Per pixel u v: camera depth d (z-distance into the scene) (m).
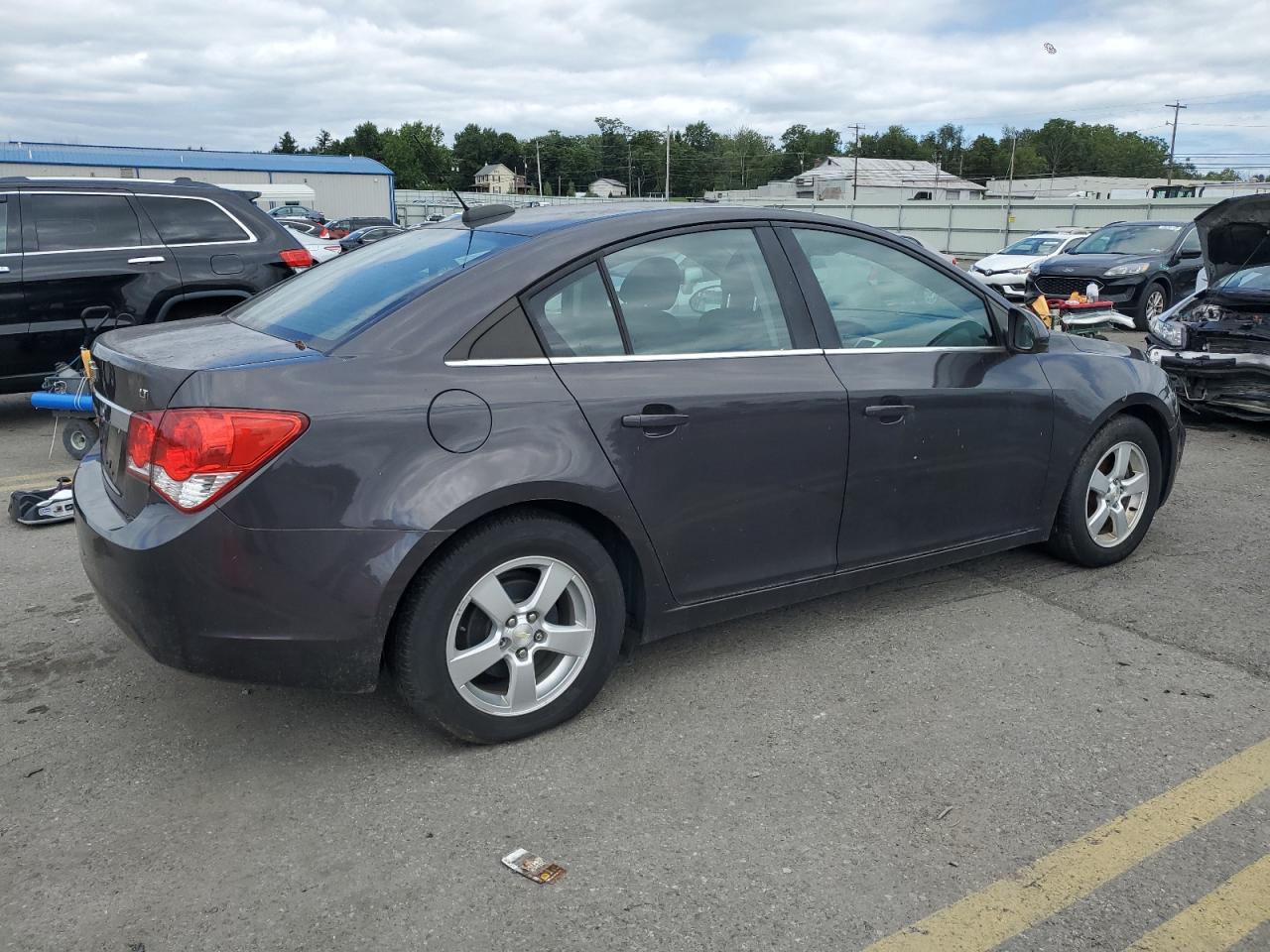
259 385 2.67
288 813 2.76
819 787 2.87
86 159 52.56
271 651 2.71
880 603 4.25
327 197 61.44
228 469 2.61
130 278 7.43
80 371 6.55
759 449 3.35
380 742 3.13
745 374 3.34
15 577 4.50
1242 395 7.29
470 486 2.80
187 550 2.62
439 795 2.84
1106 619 4.08
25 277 7.08
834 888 2.45
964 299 4.02
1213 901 2.40
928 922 2.33
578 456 2.98
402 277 3.24
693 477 3.23
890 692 3.46
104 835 2.66
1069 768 2.98
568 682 3.15
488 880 2.48
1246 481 6.29
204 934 2.29
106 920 2.34
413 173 124.50
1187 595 4.33
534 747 3.09
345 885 2.46
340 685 2.79
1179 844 2.62
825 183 93.75
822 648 3.81
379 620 2.75
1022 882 2.47
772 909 2.37
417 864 2.54
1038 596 4.32
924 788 2.87
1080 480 4.36
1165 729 3.21
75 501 3.10
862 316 3.71
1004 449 4.02
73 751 3.07
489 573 2.91
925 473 3.79
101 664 3.65
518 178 140.75
